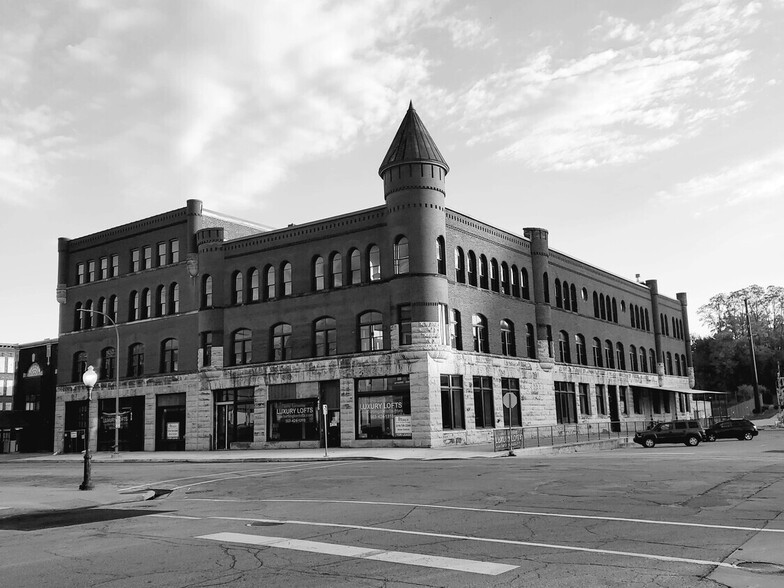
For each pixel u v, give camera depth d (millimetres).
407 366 38906
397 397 39406
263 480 23094
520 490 16828
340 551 9977
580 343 56562
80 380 55812
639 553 9203
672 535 10438
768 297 108812
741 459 25219
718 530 10750
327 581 8180
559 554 9297
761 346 100625
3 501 18578
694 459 25438
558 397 51875
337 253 43250
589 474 20016
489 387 43812
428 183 40062
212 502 17562
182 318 49656
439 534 11156
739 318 108875
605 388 59125
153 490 21984
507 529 11422
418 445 38062
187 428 47781
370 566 8914
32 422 65875
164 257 51938
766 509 12812
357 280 42125
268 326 45031
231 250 47531
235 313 46688
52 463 42688
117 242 55438
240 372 45344
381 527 12070
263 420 44031
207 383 46938
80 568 9453
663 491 15703
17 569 9539
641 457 27703
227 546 10656
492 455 32438
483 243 45562
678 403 75375
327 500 16594
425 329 38719
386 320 40344
